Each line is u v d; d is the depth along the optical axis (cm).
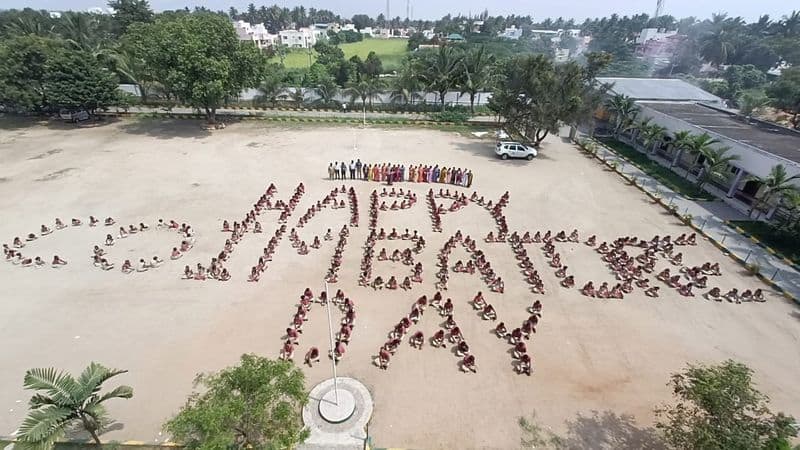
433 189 3691
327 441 1558
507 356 1975
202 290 2344
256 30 16500
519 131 4709
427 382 1822
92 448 1498
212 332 2052
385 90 6272
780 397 1792
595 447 1579
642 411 1722
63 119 5100
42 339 1975
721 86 7731
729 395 1330
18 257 2530
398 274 2541
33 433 1174
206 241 2802
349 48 15212
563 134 5394
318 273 2520
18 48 4825
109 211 3134
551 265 2669
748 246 2903
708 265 2602
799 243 2912
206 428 1129
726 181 3728
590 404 1748
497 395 1773
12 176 3634
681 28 15475
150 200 3319
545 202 3503
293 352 1927
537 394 1784
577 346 2042
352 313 2131
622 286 2433
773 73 10006
